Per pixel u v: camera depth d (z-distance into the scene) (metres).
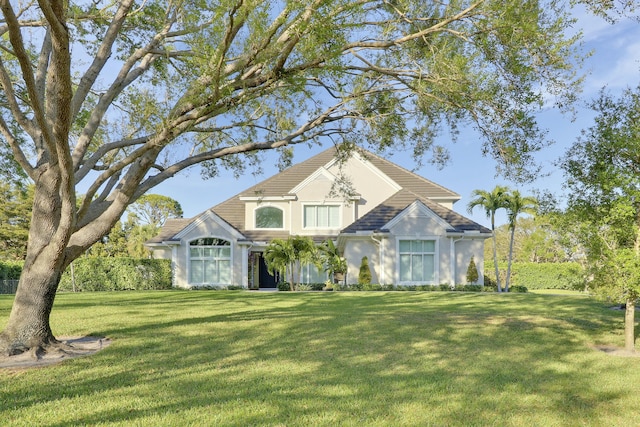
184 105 8.48
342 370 7.14
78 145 9.51
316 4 6.71
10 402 5.55
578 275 9.78
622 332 11.35
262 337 9.84
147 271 27.38
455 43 8.17
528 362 7.90
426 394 5.96
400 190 27.23
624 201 8.87
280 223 29.98
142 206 49.09
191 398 5.70
